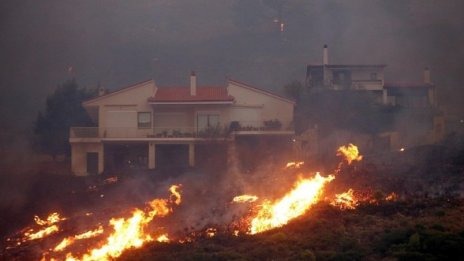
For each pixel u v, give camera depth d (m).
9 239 78.31
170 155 128.75
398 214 57.00
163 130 126.38
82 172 124.44
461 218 53.56
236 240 54.22
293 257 47.75
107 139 124.81
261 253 49.31
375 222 55.34
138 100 128.38
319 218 57.34
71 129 124.69
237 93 130.62
